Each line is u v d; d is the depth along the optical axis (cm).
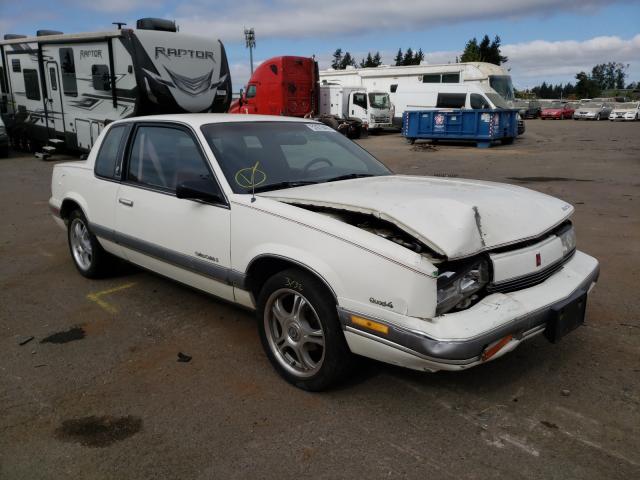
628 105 4459
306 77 2250
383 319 267
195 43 1276
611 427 281
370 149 2052
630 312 429
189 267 379
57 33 1522
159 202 399
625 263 554
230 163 366
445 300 262
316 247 292
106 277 525
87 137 1372
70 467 257
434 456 260
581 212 809
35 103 1555
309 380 314
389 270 264
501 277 281
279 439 275
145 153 429
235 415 297
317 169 400
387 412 297
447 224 270
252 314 434
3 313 444
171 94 1232
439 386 322
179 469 254
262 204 326
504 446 267
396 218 275
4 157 1623
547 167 1384
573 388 319
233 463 258
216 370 347
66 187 524
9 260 595
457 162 1556
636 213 798
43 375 343
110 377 340
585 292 313
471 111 2058
